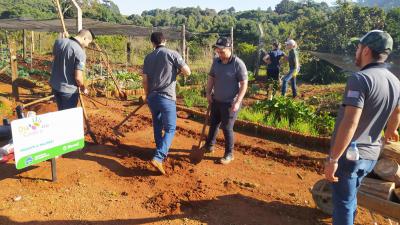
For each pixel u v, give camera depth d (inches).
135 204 191.8
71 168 226.7
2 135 256.7
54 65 236.1
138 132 310.3
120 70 800.9
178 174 229.8
